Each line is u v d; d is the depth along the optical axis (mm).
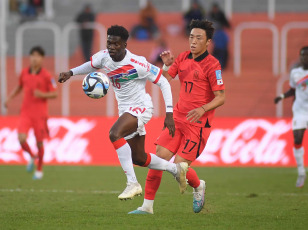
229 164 49656
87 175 43125
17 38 69375
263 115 65812
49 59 72375
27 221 22312
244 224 21844
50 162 50688
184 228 20812
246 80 67125
